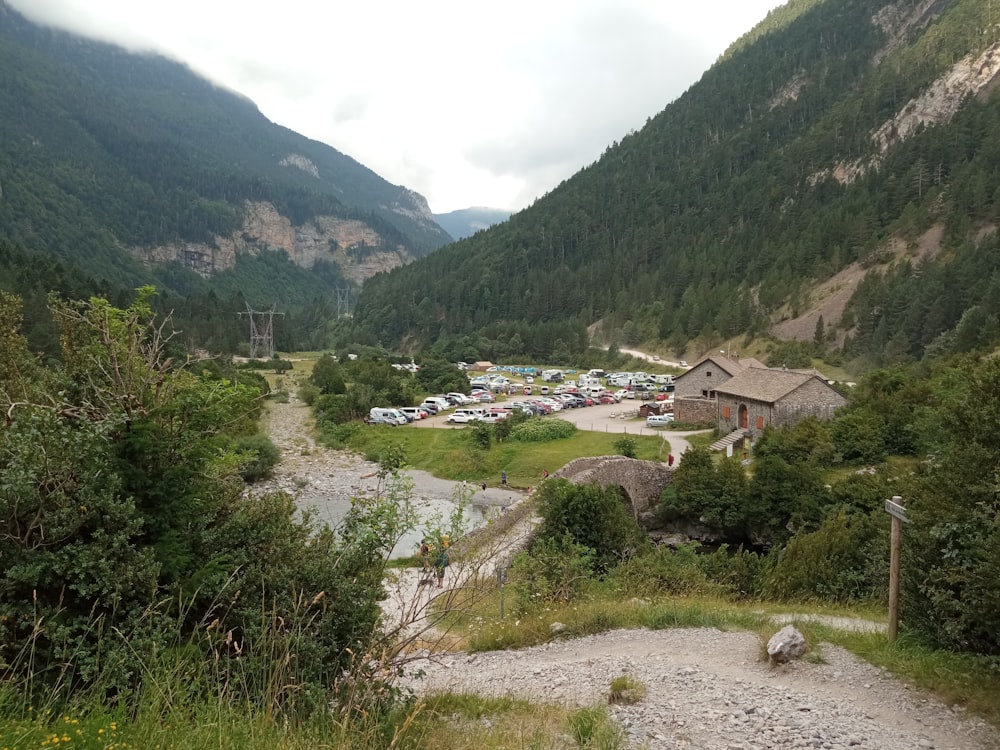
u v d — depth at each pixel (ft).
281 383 314.76
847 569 61.52
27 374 43.21
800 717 27.84
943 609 33.96
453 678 37.32
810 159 610.24
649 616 47.44
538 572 63.26
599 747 24.00
